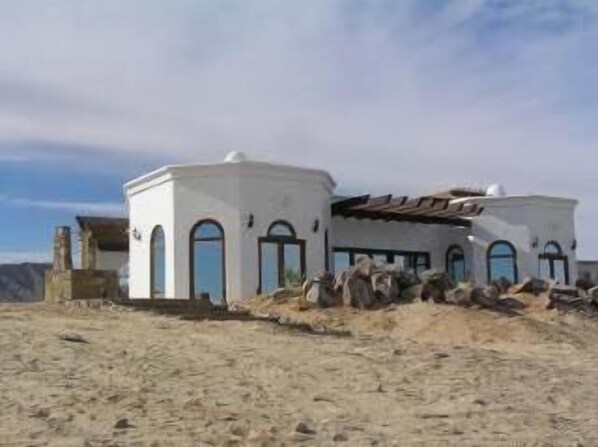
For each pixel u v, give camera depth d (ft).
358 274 70.13
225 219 84.43
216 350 44.29
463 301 68.18
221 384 36.01
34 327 47.96
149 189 89.71
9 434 26.12
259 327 54.90
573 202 110.42
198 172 84.89
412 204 96.48
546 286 76.02
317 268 88.28
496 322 63.16
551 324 65.05
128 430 27.53
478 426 31.07
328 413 32.07
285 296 71.67
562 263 108.99
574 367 47.34
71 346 41.93
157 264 88.43
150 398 32.37
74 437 26.20
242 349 45.11
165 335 48.57
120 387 33.96
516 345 57.62
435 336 60.70
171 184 85.51
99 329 49.37
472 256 106.93
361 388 37.04
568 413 34.37
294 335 53.11
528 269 105.60
